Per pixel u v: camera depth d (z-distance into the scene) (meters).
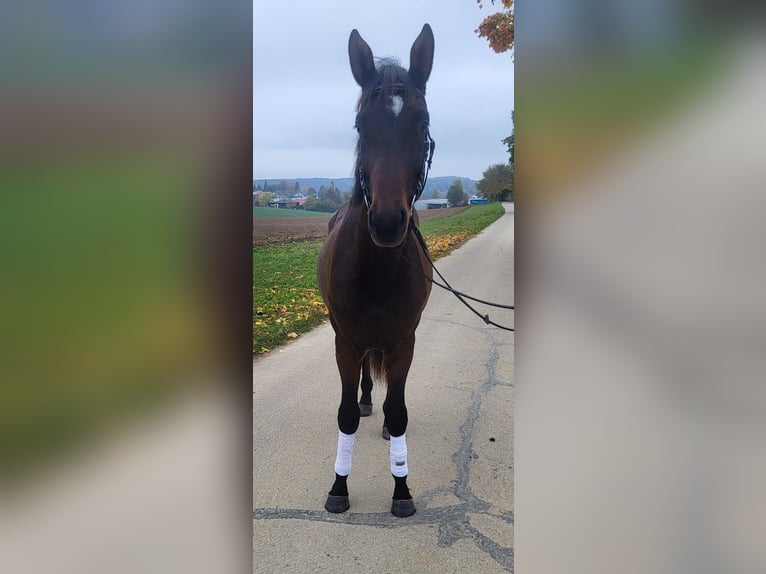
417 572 2.13
